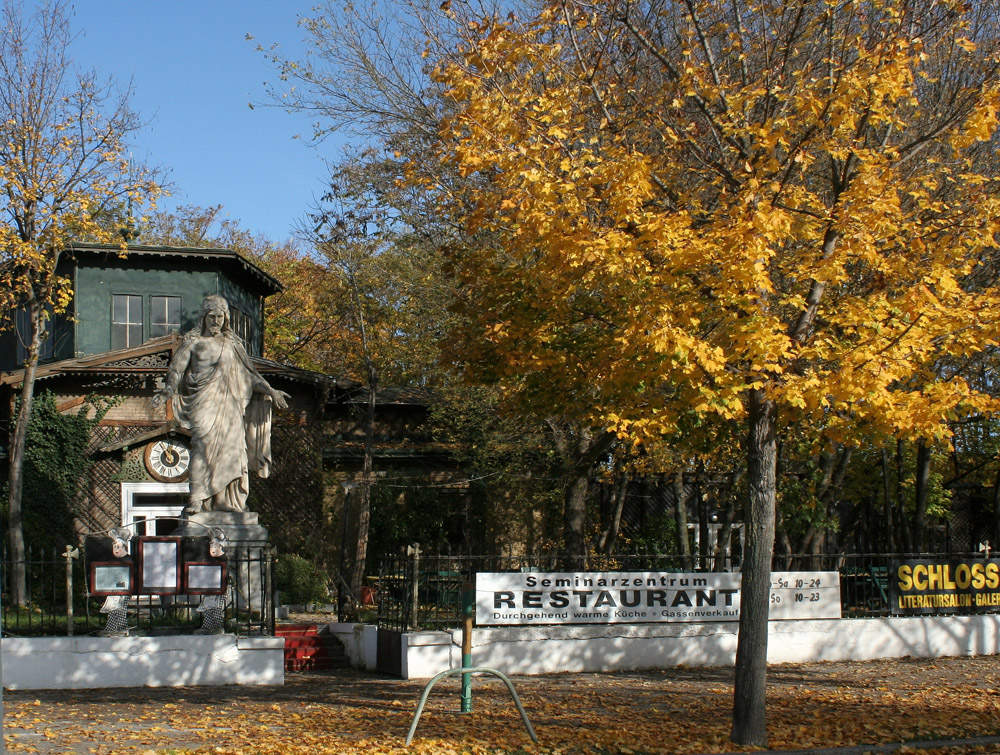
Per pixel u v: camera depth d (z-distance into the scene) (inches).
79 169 832.9
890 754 374.3
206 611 577.9
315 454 1095.6
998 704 474.3
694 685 542.6
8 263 857.5
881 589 666.2
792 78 490.6
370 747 367.2
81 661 541.6
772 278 484.4
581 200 414.3
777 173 448.8
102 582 561.9
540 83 520.1
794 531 1016.2
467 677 440.5
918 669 600.7
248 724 420.8
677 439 511.5
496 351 482.3
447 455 1210.0
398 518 1176.8
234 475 725.9
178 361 721.0
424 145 725.3
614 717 443.8
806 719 434.6
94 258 1080.8
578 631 605.0
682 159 507.2
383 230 972.6
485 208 458.9
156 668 550.9
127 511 992.2
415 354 1000.2
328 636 717.9
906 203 501.7
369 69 727.7
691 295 401.7
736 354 375.6
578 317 480.4
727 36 494.3
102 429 1003.9
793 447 729.0
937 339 410.0
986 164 529.7
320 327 1616.6
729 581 632.4
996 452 972.6
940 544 1380.4
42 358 1087.6
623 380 416.2
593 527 1234.0
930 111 515.8
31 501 973.2
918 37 443.8
